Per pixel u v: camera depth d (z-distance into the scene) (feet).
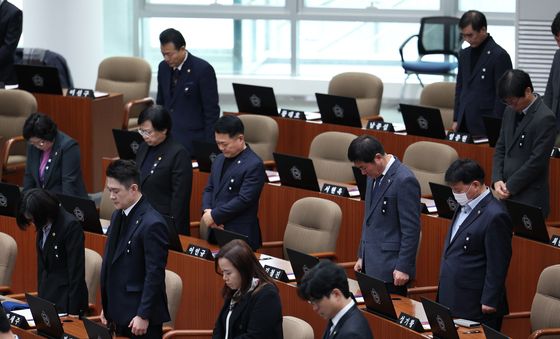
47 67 68.85
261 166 51.96
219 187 52.13
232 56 100.68
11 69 72.49
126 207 43.04
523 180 50.16
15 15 71.82
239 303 38.24
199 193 61.11
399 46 97.35
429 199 56.44
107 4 99.50
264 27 99.60
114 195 42.78
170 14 100.53
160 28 100.94
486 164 60.39
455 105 63.57
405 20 96.89
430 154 58.90
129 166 42.83
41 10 85.66
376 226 47.01
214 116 63.36
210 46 100.68
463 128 63.10
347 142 61.93
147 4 100.63
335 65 99.14
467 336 41.11
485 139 61.46
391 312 42.96
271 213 58.80
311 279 33.73
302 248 52.85
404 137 63.62
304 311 46.85
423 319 43.04
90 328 41.19
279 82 98.22
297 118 67.87
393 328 42.65
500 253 44.50
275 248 57.72
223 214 51.49
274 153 58.03
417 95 95.04
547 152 50.14
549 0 79.51
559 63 57.41
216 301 49.78
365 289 43.75
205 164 60.59
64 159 57.11
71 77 84.58
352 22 98.02
